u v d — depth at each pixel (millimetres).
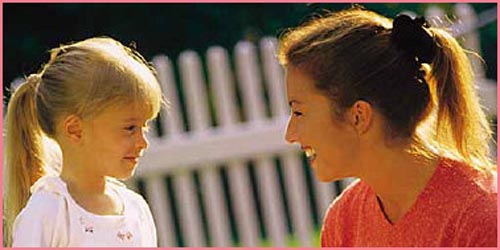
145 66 5770
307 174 13172
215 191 10625
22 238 5500
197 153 10414
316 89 5059
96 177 5719
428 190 5035
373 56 5035
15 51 14586
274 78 10492
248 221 10719
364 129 5043
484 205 4902
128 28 14891
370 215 5277
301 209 10797
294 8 15039
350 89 5016
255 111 10500
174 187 13844
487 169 5164
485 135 5258
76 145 5648
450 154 5207
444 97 5160
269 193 10695
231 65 14594
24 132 5875
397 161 5070
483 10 15609
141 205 6008
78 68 5633
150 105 5680
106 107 5570
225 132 10430
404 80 5039
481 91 10992
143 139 5684
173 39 14945
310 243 10789
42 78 5758
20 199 5898
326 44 5059
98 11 14844
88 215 5637
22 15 14688
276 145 10531
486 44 15594
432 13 11195
